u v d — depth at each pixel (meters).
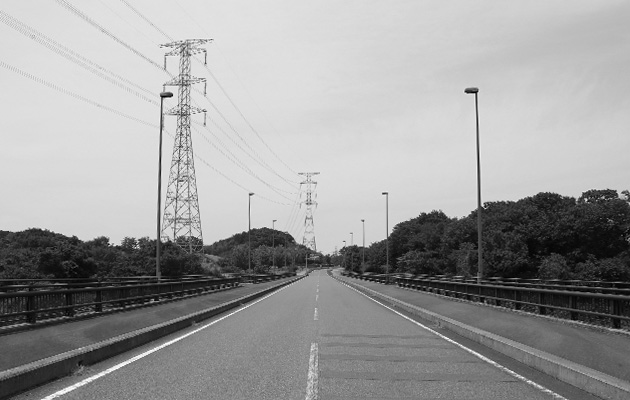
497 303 23.55
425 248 109.81
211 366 11.00
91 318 18.73
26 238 58.22
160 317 18.67
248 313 24.86
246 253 122.31
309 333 16.84
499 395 8.62
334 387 9.09
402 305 28.67
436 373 10.42
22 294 15.44
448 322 18.42
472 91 31.45
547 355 10.91
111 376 9.91
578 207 62.22
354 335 16.38
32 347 11.23
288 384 9.27
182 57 59.88
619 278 50.94
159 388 8.88
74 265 43.09
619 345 11.64
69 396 8.26
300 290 49.97
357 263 149.38
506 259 59.34
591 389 8.80
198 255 65.12
